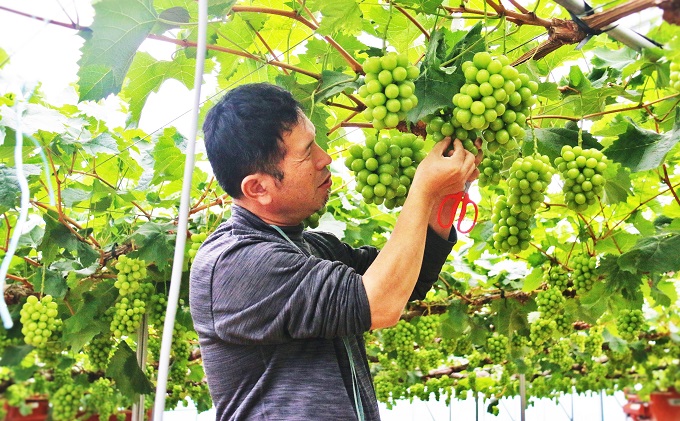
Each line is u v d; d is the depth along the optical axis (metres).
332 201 3.95
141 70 2.31
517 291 4.62
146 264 3.33
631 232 3.62
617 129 2.81
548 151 2.41
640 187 3.28
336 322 1.58
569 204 2.18
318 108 2.24
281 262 1.64
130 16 1.88
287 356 1.68
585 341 6.21
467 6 2.53
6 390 5.01
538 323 4.55
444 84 1.78
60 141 2.94
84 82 2.04
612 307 4.23
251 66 2.55
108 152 3.01
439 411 11.58
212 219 3.32
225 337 1.67
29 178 2.86
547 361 7.23
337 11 2.03
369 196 1.86
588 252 3.56
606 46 2.67
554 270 3.90
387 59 1.70
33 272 3.46
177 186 3.59
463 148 1.72
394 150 1.86
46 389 5.25
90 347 3.64
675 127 2.27
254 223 1.82
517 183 1.99
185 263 3.31
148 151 3.46
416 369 7.58
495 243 2.46
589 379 8.95
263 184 1.79
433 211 1.98
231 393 1.72
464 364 8.41
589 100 2.61
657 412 11.91
